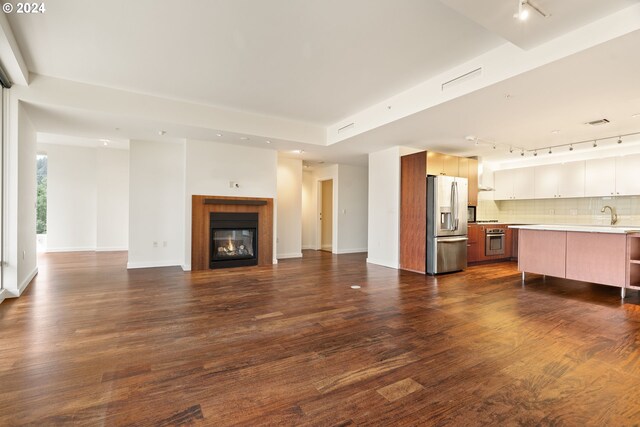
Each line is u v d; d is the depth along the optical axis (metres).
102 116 4.11
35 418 1.49
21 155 3.77
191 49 3.04
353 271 5.45
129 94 4.12
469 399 1.68
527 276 5.12
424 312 3.17
